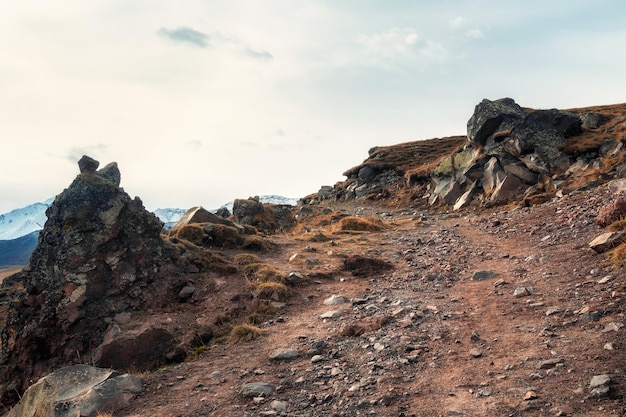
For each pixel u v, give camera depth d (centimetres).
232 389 888
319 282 1694
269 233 3941
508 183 3334
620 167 2700
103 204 1547
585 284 1134
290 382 881
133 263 1538
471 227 2653
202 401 845
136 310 1434
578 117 3572
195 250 1911
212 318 1387
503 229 2308
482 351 873
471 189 3659
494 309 1120
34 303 1381
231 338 1221
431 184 4503
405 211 4166
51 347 1301
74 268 1419
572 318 941
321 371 910
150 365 1163
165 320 1363
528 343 866
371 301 1385
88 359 1255
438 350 920
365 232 2814
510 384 714
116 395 891
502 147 3653
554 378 701
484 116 3956
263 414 746
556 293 1132
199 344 1237
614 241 1334
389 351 947
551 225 2012
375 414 693
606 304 957
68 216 1490
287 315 1378
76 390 907
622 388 621
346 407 731
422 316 1149
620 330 816
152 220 1684
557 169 3209
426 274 1627
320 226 3812
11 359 1313
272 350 1090
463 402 687
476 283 1410
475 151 4012
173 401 862
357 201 5406
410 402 715
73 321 1322
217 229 2286
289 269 1827
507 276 1414
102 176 1689
